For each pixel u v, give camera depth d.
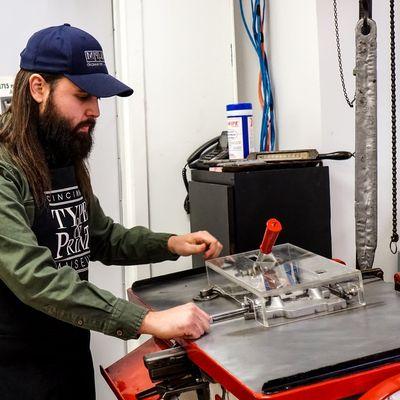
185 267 1.95
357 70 1.26
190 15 1.87
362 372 0.82
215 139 1.88
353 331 0.98
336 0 1.63
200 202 1.63
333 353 0.88
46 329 1.26
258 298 1.08
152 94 1.85
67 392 1.31
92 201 1.49
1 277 1.10
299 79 1.74
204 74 1.90
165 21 1.84
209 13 1.89
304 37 1.69
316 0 1.61
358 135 1.29
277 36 1.84
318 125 1.67
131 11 1.79
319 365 0.83
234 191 1.43
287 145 1.84
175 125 1.88
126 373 1.27
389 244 1.74
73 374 1.33
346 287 1.13
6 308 1.22
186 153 1.90
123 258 1.51
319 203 1.52
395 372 0.84
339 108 1.67
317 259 1.26
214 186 1.51
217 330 1.05
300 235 1.50
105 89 1.19
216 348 0.95
